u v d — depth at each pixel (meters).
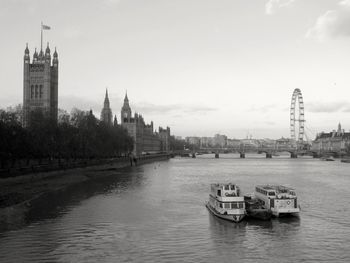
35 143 142.75
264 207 85.75
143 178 169.88
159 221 78.69
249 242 64.44
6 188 112.75
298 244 63.59
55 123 170.12
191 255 57.41
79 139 181.00
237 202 82.12
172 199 107.25
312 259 56.44
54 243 61.88
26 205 93.50
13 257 55.06
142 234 68.25
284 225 76.56
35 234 66.75
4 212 84.25
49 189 122.38
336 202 102.69
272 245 62.97
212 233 69.81
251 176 183.88
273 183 149.88
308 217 83.94
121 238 65.44
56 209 89.19
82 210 88.44
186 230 71.75
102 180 159.50
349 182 154.38
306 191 124.75
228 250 59.97
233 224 76.94
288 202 84.38
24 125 180.25
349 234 70.00
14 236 65.38
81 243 62.06
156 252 58.41
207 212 88.81
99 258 55.25
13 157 130.38
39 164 167.25
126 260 54.69
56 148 161.12
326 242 64.94
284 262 55.06
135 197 110.19
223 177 177.75
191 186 138.75
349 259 56.56
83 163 195.62
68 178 153.25
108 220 78.69
